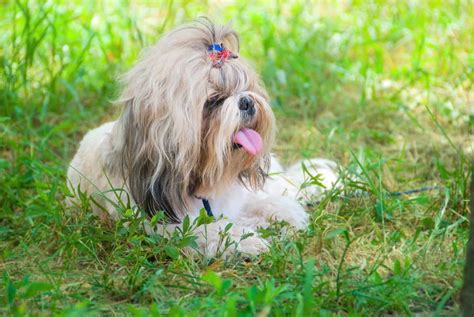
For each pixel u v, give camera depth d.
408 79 8.58
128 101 5.01
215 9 10.06
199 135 4.84
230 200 5.48
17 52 7.71
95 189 5.55
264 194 5.80
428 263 4.71
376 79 8.66
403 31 9.57
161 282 4.54
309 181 6.02
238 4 10.75
